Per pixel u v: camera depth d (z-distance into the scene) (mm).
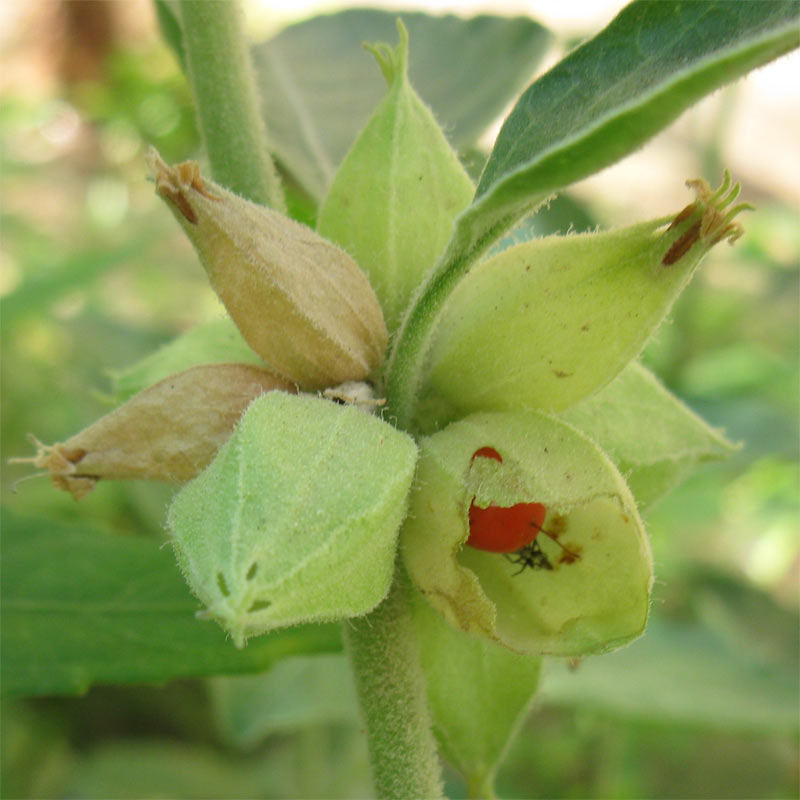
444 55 124
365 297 76
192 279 258
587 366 74
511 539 72
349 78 121
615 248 71
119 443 74
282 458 64
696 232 70
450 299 76
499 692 80
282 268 72
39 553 91
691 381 196
